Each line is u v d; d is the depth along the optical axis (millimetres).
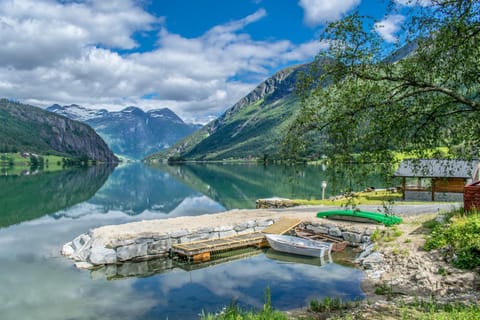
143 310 14672
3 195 61531
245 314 12219
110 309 14797
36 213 43062
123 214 43250
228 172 139250
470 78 10188
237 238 25047
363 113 10523
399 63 10312
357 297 15242
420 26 10227
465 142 11328
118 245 21578
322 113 10758
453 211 21594
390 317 10539
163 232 23438
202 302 15453
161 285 17688
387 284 16109
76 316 14156
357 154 10555
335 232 26109
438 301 12219
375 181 10828
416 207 31094
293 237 24781
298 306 14609
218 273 19484
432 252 17531
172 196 62625
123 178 115438
